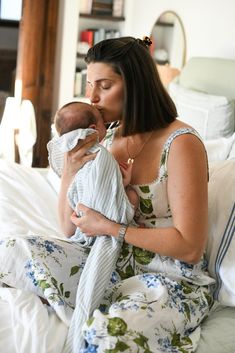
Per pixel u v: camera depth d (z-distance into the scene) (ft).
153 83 4.42
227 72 9.30
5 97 15.52
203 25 10.78
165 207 4.37
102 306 4.07
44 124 12.44
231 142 7.86
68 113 4.44
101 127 4.51
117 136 4.82
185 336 4.02
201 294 4.36
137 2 12.53
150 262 4.36
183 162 4.15
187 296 4.23
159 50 11.95
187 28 11.25
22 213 6.60
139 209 4.42
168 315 3.86
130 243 4.19
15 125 10.79
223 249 4.67
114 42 4.40
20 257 4.30
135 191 4.40
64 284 4.28
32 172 8.17
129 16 12.76
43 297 4.24
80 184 4.41
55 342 3.74
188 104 9.15
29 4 11.49
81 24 12.91
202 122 8.83
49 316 4.01
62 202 4.75
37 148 12.53
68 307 4.06
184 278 4.33
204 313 4.31
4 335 3.77
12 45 16.15
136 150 4.50
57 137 4.63
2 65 16.29
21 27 11.63
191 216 4.05
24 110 11.00
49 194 7.49
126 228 4.17
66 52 12.19
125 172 4.36
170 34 11.67
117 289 4.17
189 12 11.11
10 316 3.92
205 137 8.80
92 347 3.48
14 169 8.07
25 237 4.49
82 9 12.48
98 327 3.52
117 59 4.29
